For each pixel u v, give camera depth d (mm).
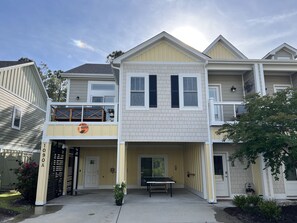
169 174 13016
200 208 7324
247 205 6641
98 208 7395
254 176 9500
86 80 12867
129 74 9266
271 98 6484
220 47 12586
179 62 9516
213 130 8977
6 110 12047
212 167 8625
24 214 6691
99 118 9203
